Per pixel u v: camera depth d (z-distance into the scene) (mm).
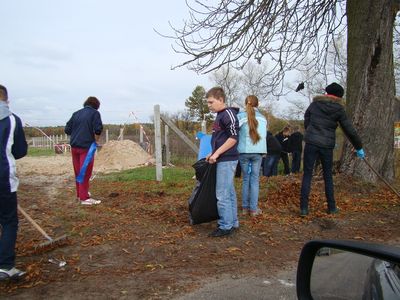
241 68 9625
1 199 4086
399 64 18672
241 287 4031
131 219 6355
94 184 10086
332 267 2139
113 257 4812
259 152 6324
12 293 3871
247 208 6621
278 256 4934
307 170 6477
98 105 7680
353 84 8352
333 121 6402
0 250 4082
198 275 4320
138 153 17875
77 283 4098
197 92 58219
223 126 5422
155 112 10250
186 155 18766
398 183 8273
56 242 5156
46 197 8492
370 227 6086
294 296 3834
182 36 9227
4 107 4262
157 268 4504
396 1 7977
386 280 1770
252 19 9133
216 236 5488
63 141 34031
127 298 3779
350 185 7875
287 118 32844
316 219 6309
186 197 7797
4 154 4129
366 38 8133
